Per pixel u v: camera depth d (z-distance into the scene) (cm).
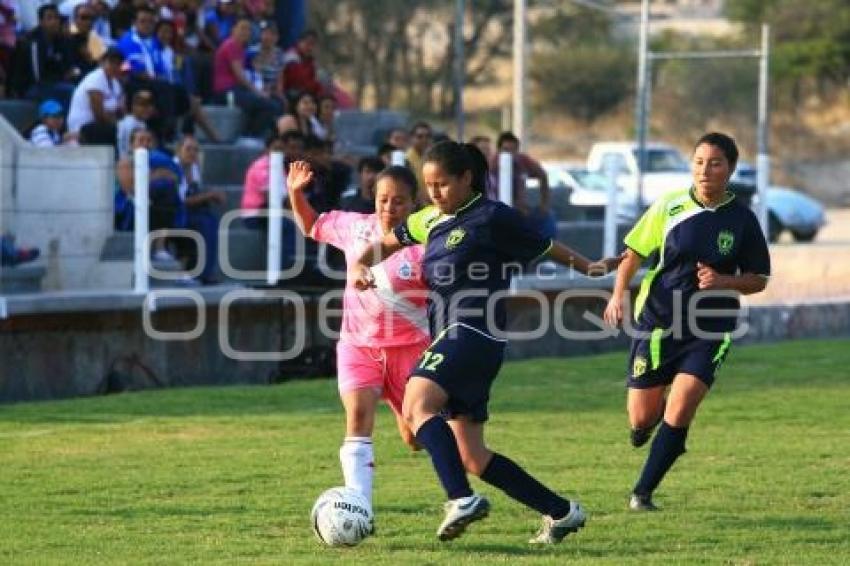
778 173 18312
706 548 2878
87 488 3456
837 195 18038
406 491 3438
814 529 3055
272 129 6906
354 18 18688
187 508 3241
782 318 7244
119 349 5459
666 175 11025
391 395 3069
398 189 2981
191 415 4600
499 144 6788
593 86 19750
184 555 2798
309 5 18475
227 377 5731
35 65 6856
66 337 5325
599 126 19550
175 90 6675
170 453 3916
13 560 2755
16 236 5641
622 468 3750
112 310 5419
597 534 3000
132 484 3500
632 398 3341
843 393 5138
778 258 10306
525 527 3058
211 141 7038
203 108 7200
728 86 19250
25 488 3456
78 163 5734
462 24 8056
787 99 19862
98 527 3058
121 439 4131
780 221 12838
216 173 6894
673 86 19538
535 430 4347
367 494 2955
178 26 7188
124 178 5909
